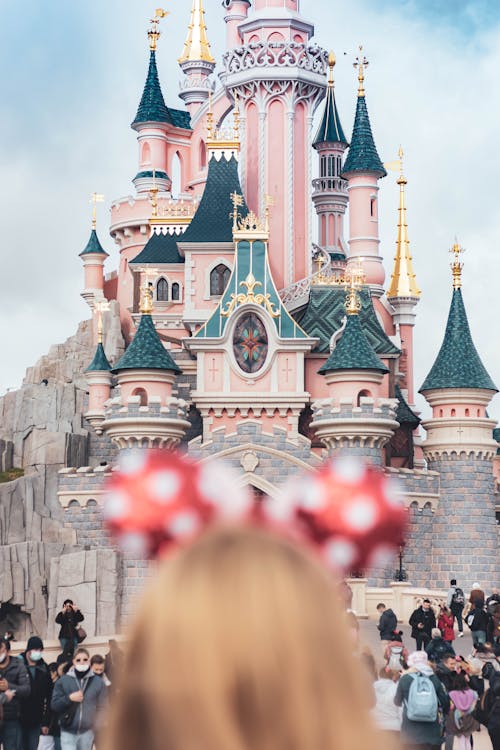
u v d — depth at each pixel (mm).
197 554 2902
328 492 4934
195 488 4965
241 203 69250
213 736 2738
